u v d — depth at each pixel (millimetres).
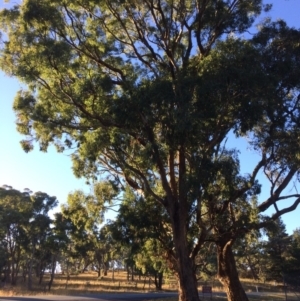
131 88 22250
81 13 23750
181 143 21453
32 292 46781
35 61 21531
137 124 21672
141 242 26625
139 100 20906
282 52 24141
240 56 21297
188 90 20828
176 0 25250
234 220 26281
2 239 71188
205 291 36250
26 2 21328
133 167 24062
